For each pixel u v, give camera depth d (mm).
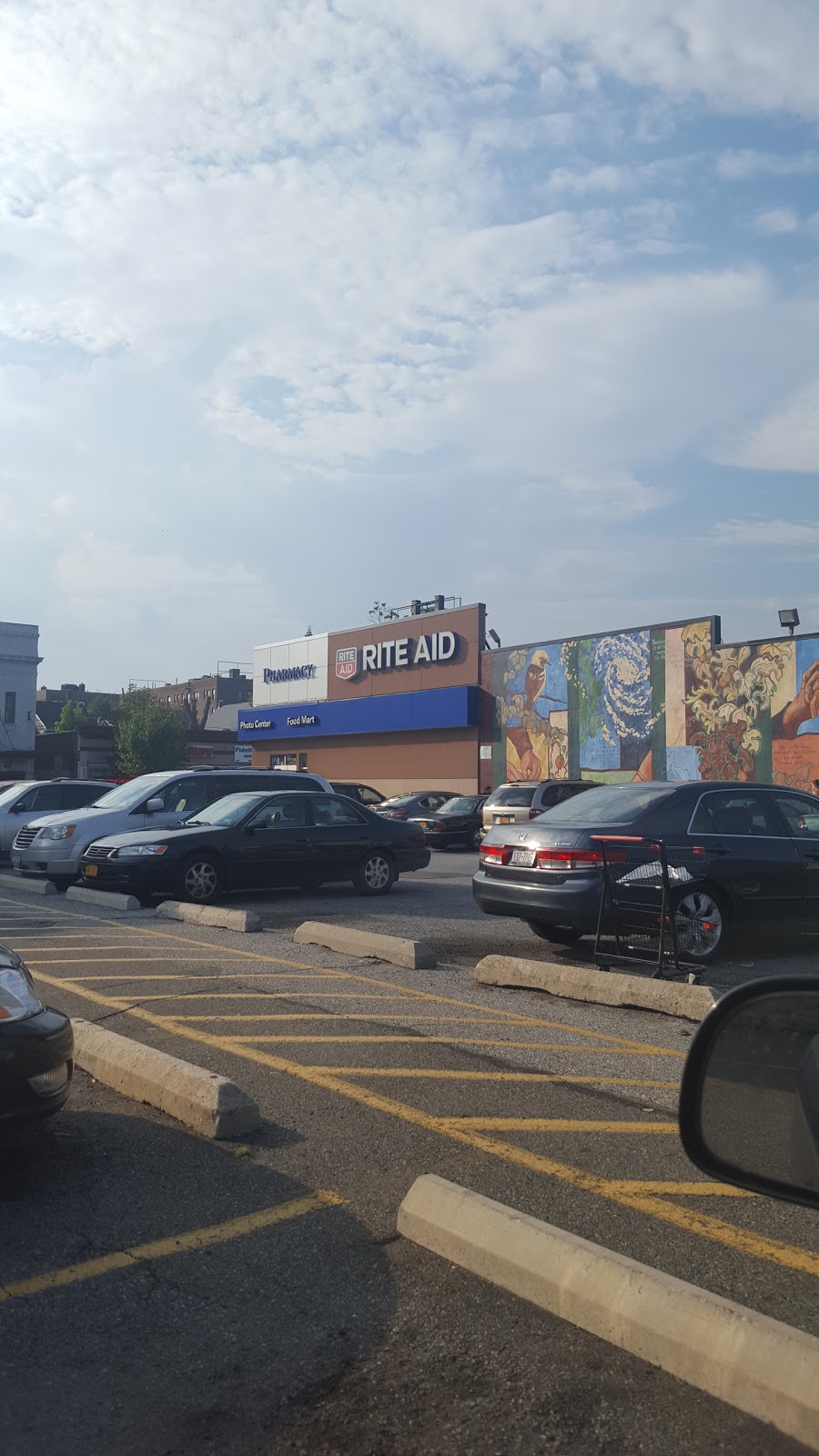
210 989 8047
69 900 13617
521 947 10258
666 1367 3029
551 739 34594
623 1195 4309
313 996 7832
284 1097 5527
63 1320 3369
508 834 9523
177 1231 3996
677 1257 3771
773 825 9547
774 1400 2771
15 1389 3006
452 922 11945
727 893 9008
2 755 54438
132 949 9789
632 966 9172
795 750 27953
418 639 39719
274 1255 3799
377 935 9500
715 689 29828
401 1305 3441
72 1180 4477
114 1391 2994
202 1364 3123
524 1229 3586
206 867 13039
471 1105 5422
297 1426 2834
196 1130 5039
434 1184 3961
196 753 62031
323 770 44375
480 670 37438
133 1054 5664
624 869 8617
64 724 80562
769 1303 3447
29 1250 3850
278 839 13570
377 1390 2982
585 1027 7000
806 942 10508
